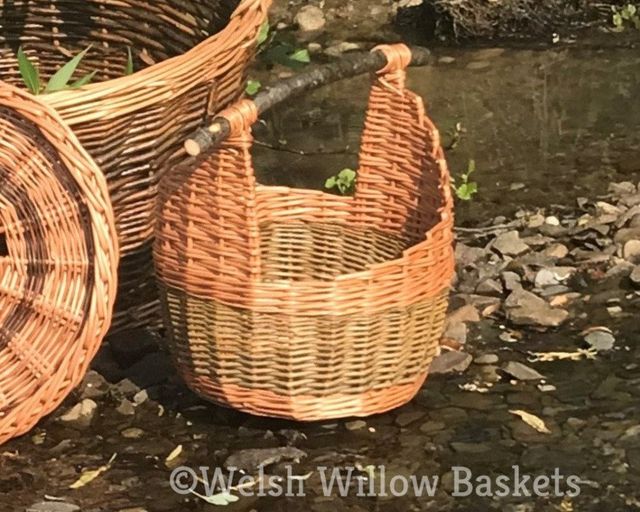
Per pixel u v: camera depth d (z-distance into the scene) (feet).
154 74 4.52
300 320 4.23
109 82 4.46
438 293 4.47
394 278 4.28
